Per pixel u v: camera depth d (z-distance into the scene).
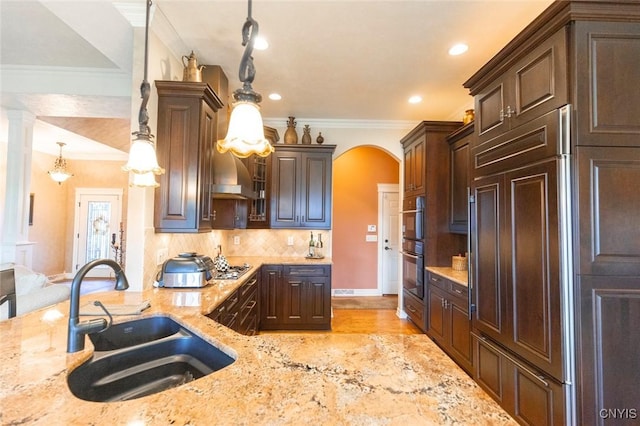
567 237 1.55
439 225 3.79
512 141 1.96
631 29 1.56
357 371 1.05
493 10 2.21
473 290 2.40
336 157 4.63
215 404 0.82
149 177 2.01
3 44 2.81
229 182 2.91
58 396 0.86
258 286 3.73
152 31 2.30
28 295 2.42
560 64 1.62
